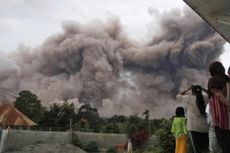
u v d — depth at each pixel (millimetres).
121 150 37500
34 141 32812
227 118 4254
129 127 34969
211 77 4441
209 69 4520
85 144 40656
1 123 35438
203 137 6137
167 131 13320
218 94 4266
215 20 7641
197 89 6191
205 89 6270
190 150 7523
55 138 36719
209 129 6594
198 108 6105
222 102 4246
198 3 7141
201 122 6094
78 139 39938
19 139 31391
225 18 7512
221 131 4266
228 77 4445
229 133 4254
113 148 38562
